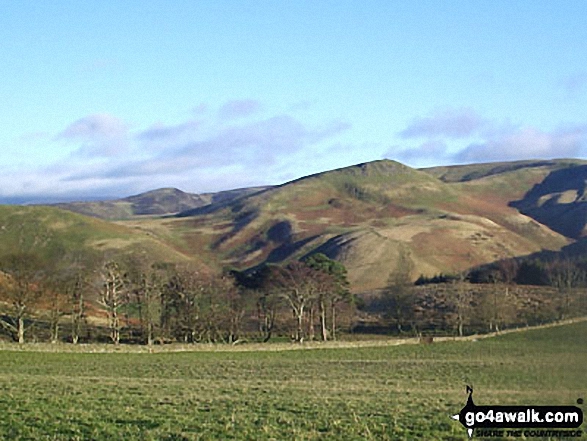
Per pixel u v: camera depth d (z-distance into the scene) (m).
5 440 20.98
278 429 23.22
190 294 79.62
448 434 22.66
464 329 91.19
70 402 28.06
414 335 88.00
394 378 44.38
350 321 95.25
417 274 157.38
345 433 22.62
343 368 52.03
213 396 31.98
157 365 53.19
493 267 136.88
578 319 81.69
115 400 29.28
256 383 39.91
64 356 57.72
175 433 22.09
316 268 98.38
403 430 23.19
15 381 36.47
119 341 76.50
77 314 74.38
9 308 71.88
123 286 80.50
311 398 31.78
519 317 90.88
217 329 80.25
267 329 87.88
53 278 78.25
